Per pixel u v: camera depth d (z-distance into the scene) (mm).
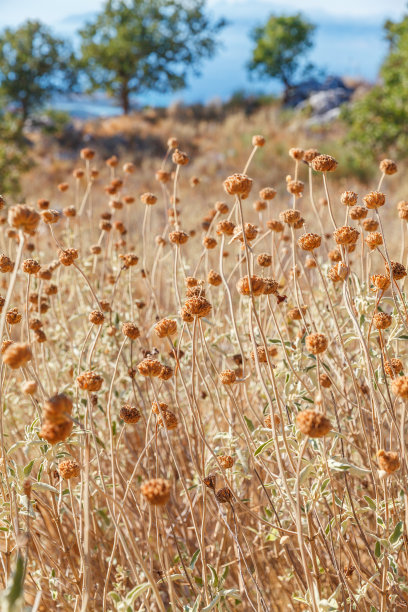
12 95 11602
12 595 929
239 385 1390
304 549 1027
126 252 1847
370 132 7055
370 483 1348
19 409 1499
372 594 1230
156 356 1425
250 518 1375
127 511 1354
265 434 1285
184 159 1528
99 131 12039
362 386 1350
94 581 1275
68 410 983
